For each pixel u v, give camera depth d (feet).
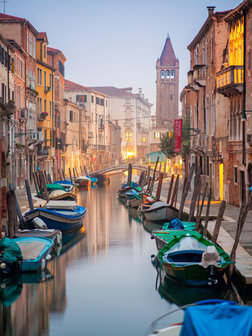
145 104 408.05
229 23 91.86
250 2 77.36
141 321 40.86
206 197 115.24
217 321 26.91
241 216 48.65
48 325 40.14
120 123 358.43
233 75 83.41
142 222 95.50
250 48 79.92
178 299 46.21
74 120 243.19
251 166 81.15
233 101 90.74
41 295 47.75
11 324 40.45
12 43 132.26
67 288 49.88
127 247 70.18
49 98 188.14
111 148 333.21
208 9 103.71
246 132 82.12
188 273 47.50
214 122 105.09
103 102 309.83
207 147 113.60
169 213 90.02
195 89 125.29
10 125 123.44
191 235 55.21
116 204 128.06
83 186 182.50
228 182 95.61
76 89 285.23
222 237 61.31
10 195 61.57
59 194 116.47
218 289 47.93
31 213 76.07
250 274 43.29
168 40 394.32
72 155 236.84
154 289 49.42
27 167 149.79
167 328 30.60
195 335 26.35
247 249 54.19
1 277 52.60
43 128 177.27
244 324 26.48
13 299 46.75
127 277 53.88
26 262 53.67
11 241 53.98
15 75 135.13
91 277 54.03
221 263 47.80
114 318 41.45
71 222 81.10
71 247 70.28
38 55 179.52
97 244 72.43
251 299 42.75
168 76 388.57
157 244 65.62
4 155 67.72
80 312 43.06
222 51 101.35
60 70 213.05
